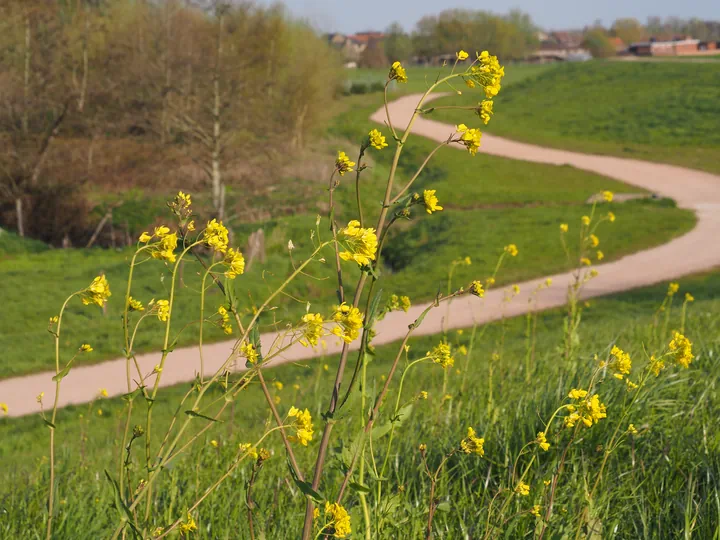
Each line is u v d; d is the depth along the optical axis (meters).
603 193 7.06
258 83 46.88
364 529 2.51
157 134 47.91
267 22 54.16
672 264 27.80
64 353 19.42
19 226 39.62
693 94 81.06
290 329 2.08
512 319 20.20
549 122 76.50
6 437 12.45
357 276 26.33
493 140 66.69
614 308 20.59
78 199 42.62
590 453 3.98
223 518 3.50
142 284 25.05
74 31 51.41
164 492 4.03
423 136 65.00
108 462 5.47
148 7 52.62
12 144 41.75
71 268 29.75
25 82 43.97
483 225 36.34
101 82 49.50
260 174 45.84
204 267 2.16
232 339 19.52
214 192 38.62
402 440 4.47
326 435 2.27
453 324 20.02
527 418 4.37
